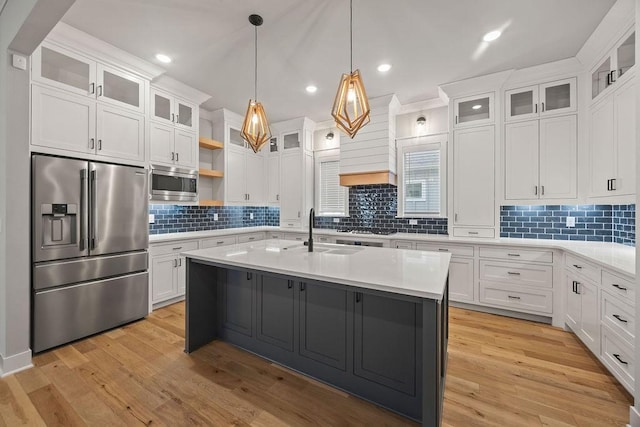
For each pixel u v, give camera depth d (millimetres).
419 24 2326
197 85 3535
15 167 2020
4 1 1900
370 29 2400
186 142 3670
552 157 2980
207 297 2441
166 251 3342
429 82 3379
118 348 2371
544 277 2859
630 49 2215
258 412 1633
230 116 4453
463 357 2230
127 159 2900
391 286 1340
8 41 1911
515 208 3457
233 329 2416
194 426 1522
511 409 1649
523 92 3141
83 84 2580
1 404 1681
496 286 3092
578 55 2738
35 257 2234
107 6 2129
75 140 2506
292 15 2230
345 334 1836
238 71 3164
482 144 3299
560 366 2098
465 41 2557
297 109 4391
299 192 4867
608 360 1955
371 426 1544
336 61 2934
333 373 1885
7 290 1996
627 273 1699
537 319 2941
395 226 4324
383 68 3041
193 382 1907
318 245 2648
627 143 2223
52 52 2367
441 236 3693
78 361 2160
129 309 2869
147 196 3029
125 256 2834
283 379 1953
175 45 2662
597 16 2217
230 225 4934
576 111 2865
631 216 2697
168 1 2078
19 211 2043
